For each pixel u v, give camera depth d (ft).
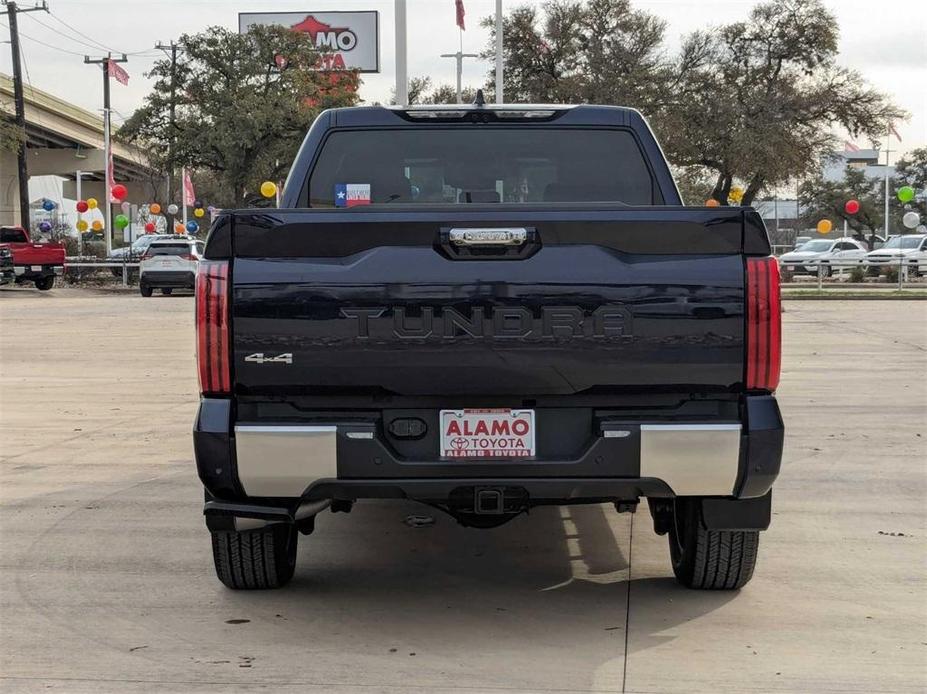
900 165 270.87
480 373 13.89
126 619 15.76
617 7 139.85
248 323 13.92
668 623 15.52
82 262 132.36
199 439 14.03
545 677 13.52
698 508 15.17
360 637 14.99
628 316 13.83
